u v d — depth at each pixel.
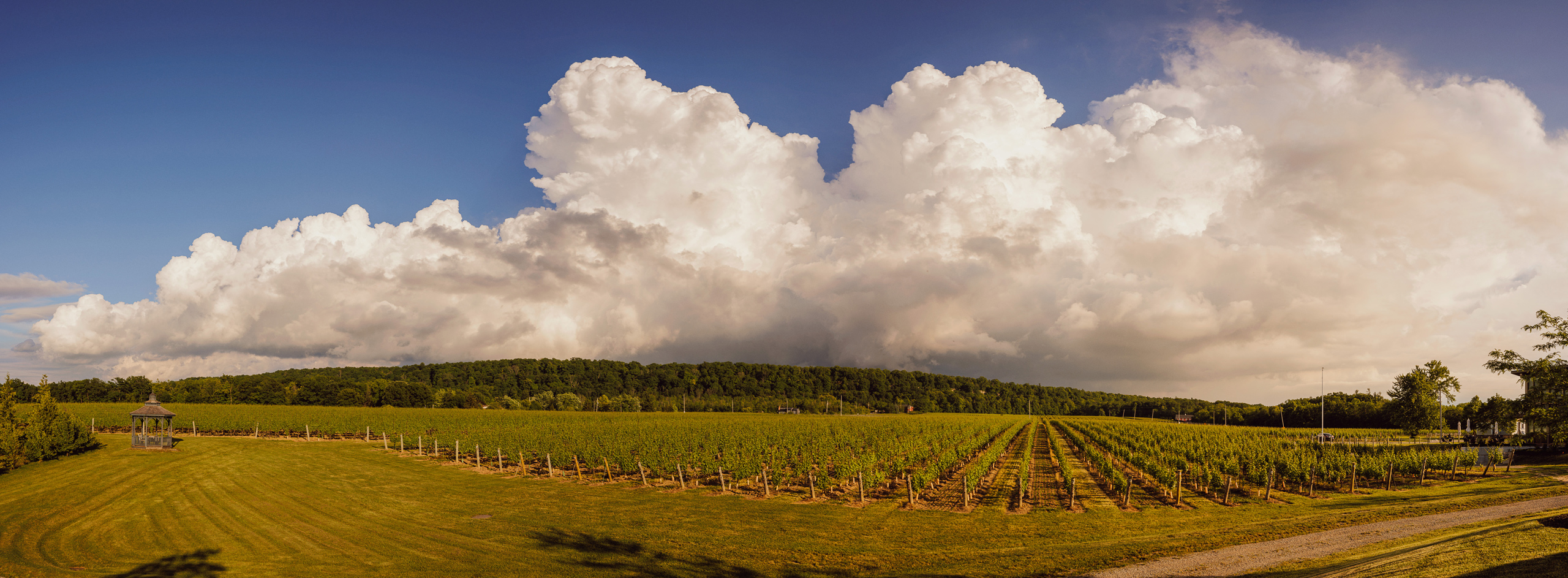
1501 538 15.29
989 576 17.98
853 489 35.38
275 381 130.25
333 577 18.73
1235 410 155.50
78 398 121.31
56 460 42.91
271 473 39.94
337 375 177.25
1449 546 15.41
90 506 28.77
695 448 45.34
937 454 50.84
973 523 25.22
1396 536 19.81
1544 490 29.16
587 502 30.73
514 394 184.00
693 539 22.89
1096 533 23.06
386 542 22.59
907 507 29.33
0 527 24.72
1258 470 34.81
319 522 26.08
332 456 51.69
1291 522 23.84
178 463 42.66
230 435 74.12
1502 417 43.62
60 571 19.34
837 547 21.58
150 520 26.33
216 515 27.14
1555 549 13.89
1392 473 35.50
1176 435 72.88
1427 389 63.72
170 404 92.31
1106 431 81.62
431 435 66.12
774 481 36.72
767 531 23.98
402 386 127.56
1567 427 39.41
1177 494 31.62
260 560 20.53
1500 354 42.34
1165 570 17.47
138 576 18.92
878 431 71.19
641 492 34.19
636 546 21.98
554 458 43.78
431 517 26.94
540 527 24.89
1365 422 110.00
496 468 45.53
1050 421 150.25
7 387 41.38
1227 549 19.62
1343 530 21.67
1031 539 22.25
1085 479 39.72
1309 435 78.56
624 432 62.56
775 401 182.12
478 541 22.78
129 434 69.94
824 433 65.81
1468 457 37.88
